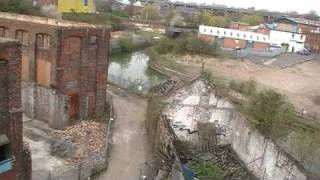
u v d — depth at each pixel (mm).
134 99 45688
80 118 35156
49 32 31438
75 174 25344
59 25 33344
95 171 26875
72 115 34438
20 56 19188
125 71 66000
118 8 131500
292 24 118438
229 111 32844
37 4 72188
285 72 76312
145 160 29891
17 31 33688
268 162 26859
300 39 104688
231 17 150000
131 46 83250
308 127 39562
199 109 33156
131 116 39594
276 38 107062
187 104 33125
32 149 28484
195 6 188000
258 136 28438
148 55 79438
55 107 32438
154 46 86188
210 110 33125
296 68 81625
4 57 18391
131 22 105438
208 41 88812
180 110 33094
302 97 58250
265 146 27422
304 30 116375
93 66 35094
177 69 69938
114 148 31203
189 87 33438
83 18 86812
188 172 25500
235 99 41031
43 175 24641
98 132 33219
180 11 154750
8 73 18828
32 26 32469
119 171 27750
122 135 34031
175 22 112562
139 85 52250
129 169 28219
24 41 33562
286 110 39938
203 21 120062
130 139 33438
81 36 33000
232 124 32469
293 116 41031
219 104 33094
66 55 32281
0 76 18562
